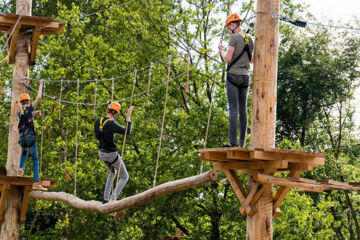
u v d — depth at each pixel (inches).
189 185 317.1
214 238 677.3
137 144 712.4
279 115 1181.1
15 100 444.8
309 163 275.7
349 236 1122.0
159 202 639.8
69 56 794.8
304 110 1154.0
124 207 348.2
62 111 798.5
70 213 789.2
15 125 443.2
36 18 425.7
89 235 693.9
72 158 866.8
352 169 996.6
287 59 1151.0
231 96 288.2
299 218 703.1
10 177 400.8
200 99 679.1
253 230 283.3
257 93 287.9
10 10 1064.2
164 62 700.7
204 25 713.6
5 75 878.4
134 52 716.7
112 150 340.2
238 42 286.7
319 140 1161.4
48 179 432.8
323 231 828.0
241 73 288.0
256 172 286.5
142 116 693.3
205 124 643.5
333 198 1027.9
